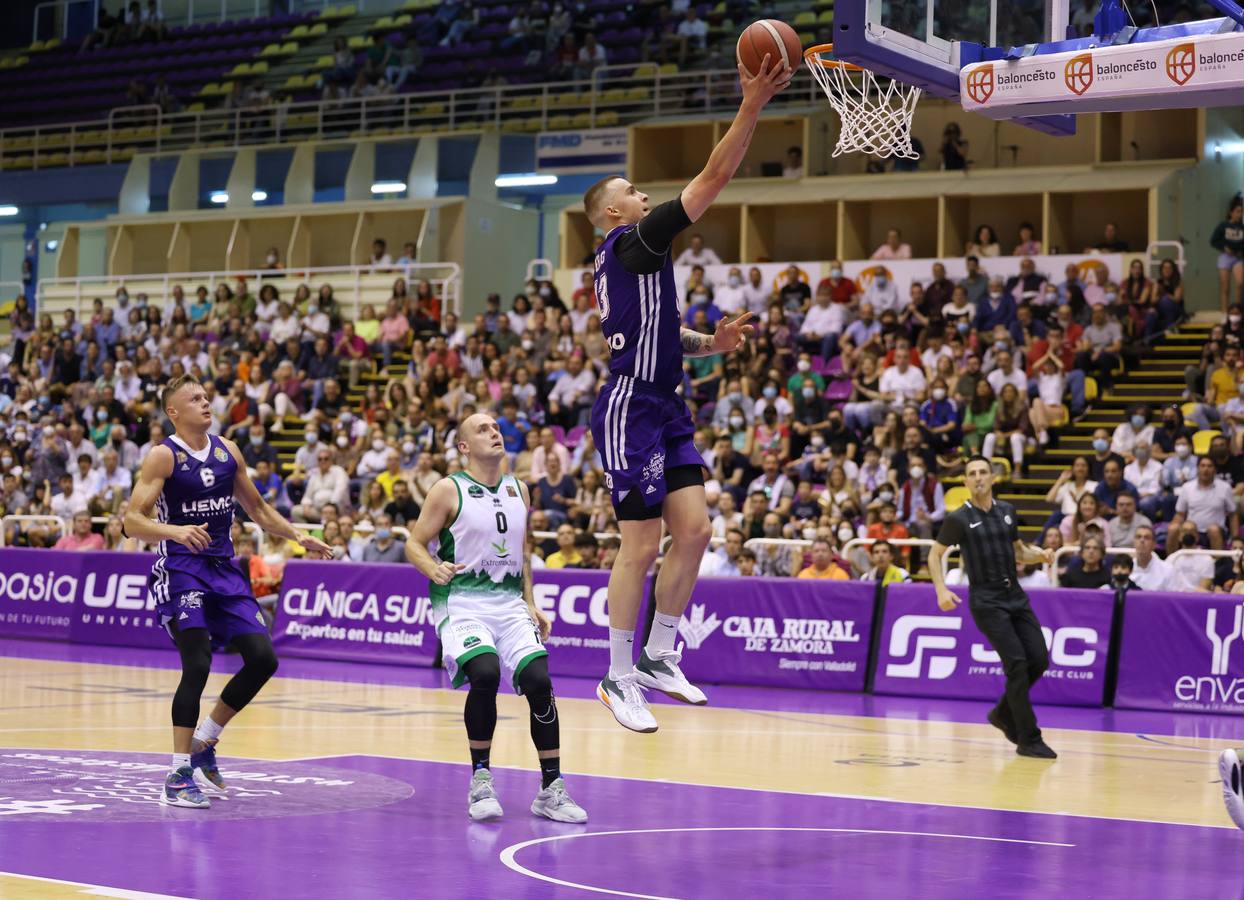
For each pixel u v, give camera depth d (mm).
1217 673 11375
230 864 5305
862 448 16219
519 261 26328
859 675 12500
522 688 6562
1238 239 18766
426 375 19312
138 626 15664
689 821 6441
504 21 29797
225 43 32375
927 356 17250
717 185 4602
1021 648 8938
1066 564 12938
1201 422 15398
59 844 5613
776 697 12156
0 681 12211
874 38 6016
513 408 17906
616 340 4953
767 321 18875
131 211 29141
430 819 6395
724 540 14289
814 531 13750
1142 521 13422
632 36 27891
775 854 5691
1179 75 5957
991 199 21734
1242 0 6418
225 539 7043
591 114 25844
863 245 22484
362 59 30141
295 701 11188
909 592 12469
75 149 31641
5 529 18375
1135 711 11570
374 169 27281
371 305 23625
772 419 16547
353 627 14656
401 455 17844
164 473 6785
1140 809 6992
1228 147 21797
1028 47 6379
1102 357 16938
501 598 6824
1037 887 5137
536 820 6426
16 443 20578
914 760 8617
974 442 16078
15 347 24500
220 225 27703
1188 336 17625
